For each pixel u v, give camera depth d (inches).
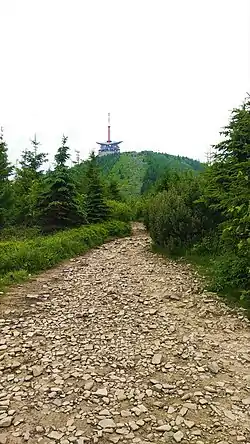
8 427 171.2
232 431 170.2
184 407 187.3
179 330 291.6
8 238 769.6
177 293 392.2
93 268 528.7
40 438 163.6
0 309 338.0
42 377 215.8
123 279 458.6
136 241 839.7
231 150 468.8
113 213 1133.1
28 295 379.9
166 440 163.5
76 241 692.1
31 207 897.5
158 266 542.9
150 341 269.6
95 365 231.0
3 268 474.0
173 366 231.8
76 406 187.5
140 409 184.9
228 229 342.6
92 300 367.9
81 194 1031.6
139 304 356.2
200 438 165.2
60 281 447.2
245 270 357.4
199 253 572.1
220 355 248.1
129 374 221.0
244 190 348.8
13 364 230.5
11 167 1103.0
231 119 454.6
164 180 1445.6
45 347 256.8
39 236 768.9
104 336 277.1
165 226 637.3
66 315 323.6
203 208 609.3
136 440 162.9
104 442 161.5
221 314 327.6
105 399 193.3
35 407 186.4
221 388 206.8
